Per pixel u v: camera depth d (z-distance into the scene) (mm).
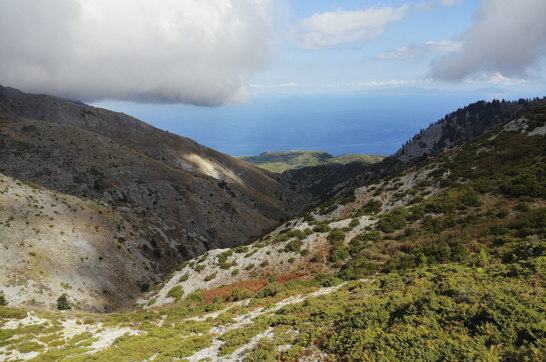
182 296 37375
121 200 131250
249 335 16703
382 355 10047
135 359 17031
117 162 150250
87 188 125750
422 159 170125
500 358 8430
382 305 14555
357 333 12227
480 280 14289
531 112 57406
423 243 29844
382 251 32000
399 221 37625
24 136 137000
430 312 11805
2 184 70188
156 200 146375
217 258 42781
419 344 9930
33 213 68062
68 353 20391
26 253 57094
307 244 39406
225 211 170000
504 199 34250
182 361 15406
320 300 20000
